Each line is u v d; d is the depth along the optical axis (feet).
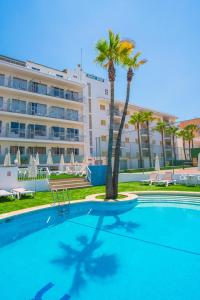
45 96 105.40
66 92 117.39
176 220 29.04
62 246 21.02
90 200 37.22
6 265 17.21
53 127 109.91
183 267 16.24
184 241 21.59
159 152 183.83
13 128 96.78
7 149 93.66
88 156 124.57
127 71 44.45
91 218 31.14
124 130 158.51
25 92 99.14
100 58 42.45
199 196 40.96
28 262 17.70
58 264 17.21
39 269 16.47
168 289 13.42
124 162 154.10
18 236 24.14
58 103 113.80
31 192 40.86
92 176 59.67
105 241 22.07
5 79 96.84
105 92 153.48
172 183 58.75
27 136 100.37
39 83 107.24
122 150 153.89
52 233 24.91
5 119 95.81
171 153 194.08
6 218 26.37
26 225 28.04
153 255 18.48
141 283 14.14
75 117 118.42
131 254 18.80
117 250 19.71
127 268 16.29
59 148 110.11
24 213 28.60
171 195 43.32
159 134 189.06
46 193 46.06
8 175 44.14
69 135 114.73
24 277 15.30
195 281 14.23
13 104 98.32
